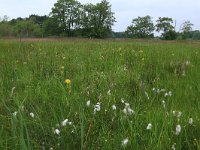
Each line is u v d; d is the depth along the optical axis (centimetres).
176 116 340
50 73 610
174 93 472
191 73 631
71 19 9944
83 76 536
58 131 290
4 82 522
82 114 286
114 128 325
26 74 579
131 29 11269
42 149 279
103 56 859
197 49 1305
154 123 321
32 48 1223
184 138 299
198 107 387
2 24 5875
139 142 290
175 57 879
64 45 1478
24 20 9131
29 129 309
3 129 311
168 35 9806
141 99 425
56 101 390
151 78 575
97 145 279
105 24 9931
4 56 888
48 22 9975
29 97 418
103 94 418
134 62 757
